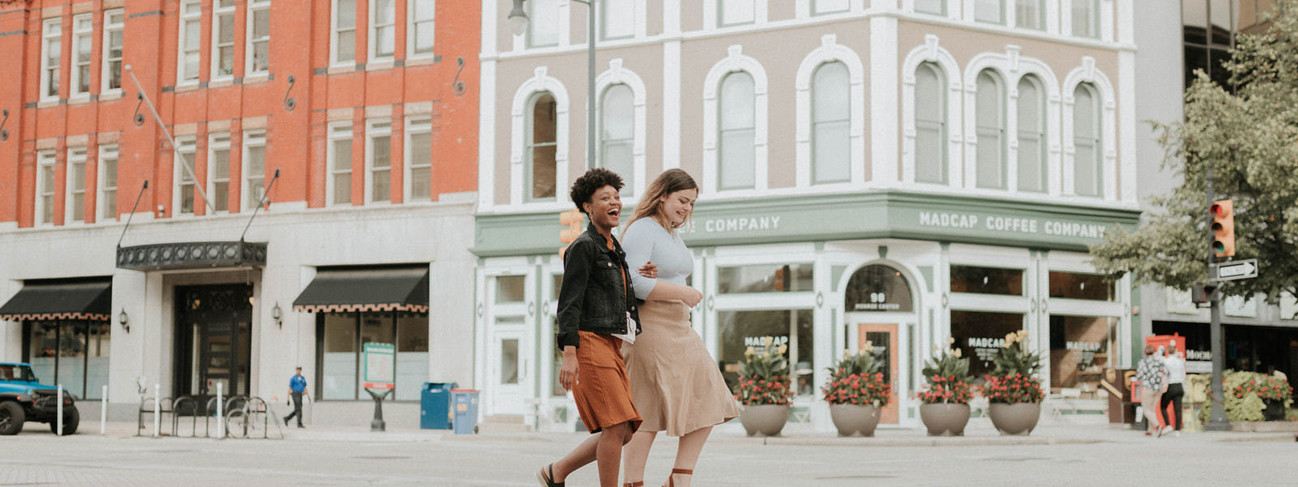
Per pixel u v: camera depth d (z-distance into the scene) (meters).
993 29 27.64
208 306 33.56
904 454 17.25
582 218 22.34
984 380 27.22
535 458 16.14
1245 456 15.50
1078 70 28.50
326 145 31.92
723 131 28.08
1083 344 28.23
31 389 25.84
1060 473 12.45
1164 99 29.48
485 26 30.39
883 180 26.38
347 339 31.53
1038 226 27.69
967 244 27.23
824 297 26.69
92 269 34.28
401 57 31.33
